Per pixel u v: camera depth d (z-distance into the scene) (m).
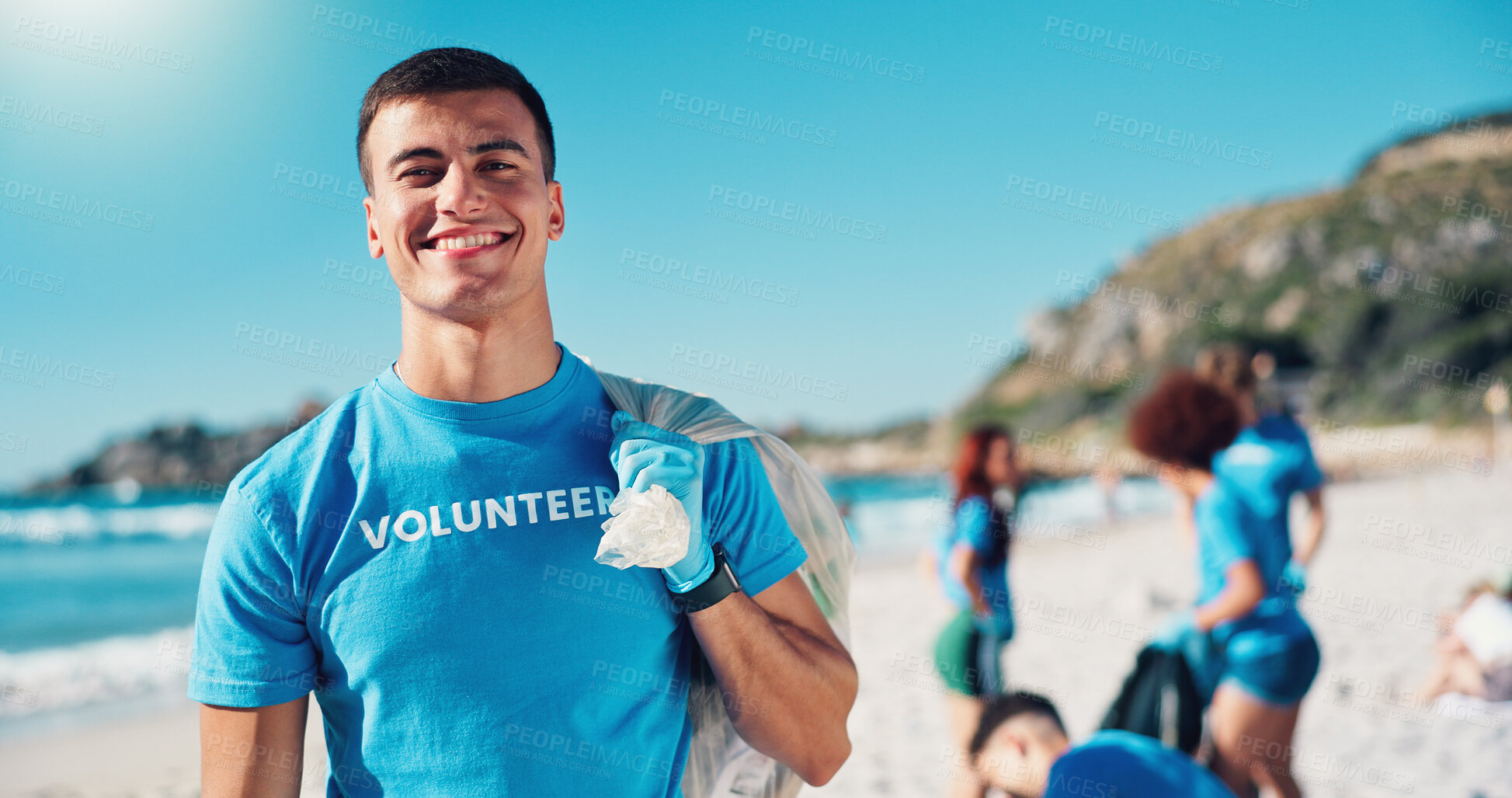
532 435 1.18
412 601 1.10
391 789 1.11
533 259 1.16
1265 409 3.55
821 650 1.28
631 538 1.03
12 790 5.09
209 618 1.12
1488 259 50.56
